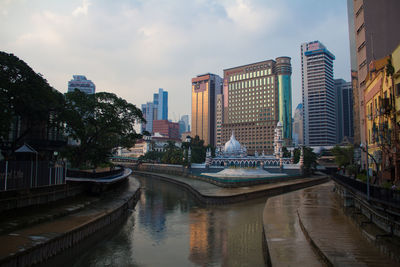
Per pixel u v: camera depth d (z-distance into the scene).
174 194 71.00
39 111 42.88
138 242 30.14
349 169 56.25
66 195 39.72
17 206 29.88
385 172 34.88
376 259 19.17
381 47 59.91
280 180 90.31
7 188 28.84
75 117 49.59
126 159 188.00
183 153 136.12
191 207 51.66
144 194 70.94
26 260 20.86
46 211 33.50
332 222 31.72
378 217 26.61
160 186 91.25
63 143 65.62
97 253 26.69
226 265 23.94
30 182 32.09
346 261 18.86
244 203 56.09
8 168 29.12
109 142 71.00
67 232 26.06
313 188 77.06
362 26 63.62
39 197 33.34
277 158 119.44
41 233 25.45
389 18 60.12
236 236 32.69
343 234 26.28
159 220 40.75
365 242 23.50
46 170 35.03
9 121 36.72
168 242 30.25
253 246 28.98
